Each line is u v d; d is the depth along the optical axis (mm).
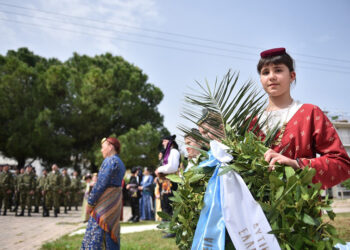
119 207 2926
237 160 1183
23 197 11594
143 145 20516
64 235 5895
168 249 4098
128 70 25078
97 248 2697
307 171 1092
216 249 1077
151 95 25906
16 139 19750
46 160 22844
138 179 10875
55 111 20750
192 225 1285
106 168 2863
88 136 22156
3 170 12086
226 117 1380
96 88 21391
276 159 1120
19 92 20656
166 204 4836
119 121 23594
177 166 4254
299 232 1036
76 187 15938
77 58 27938
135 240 4977
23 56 29281
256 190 1146
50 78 20828
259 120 1459
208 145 1410
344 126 23406
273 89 1403
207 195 1197
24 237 6086
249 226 1056
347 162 1187
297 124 1306
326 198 1093
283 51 1432
